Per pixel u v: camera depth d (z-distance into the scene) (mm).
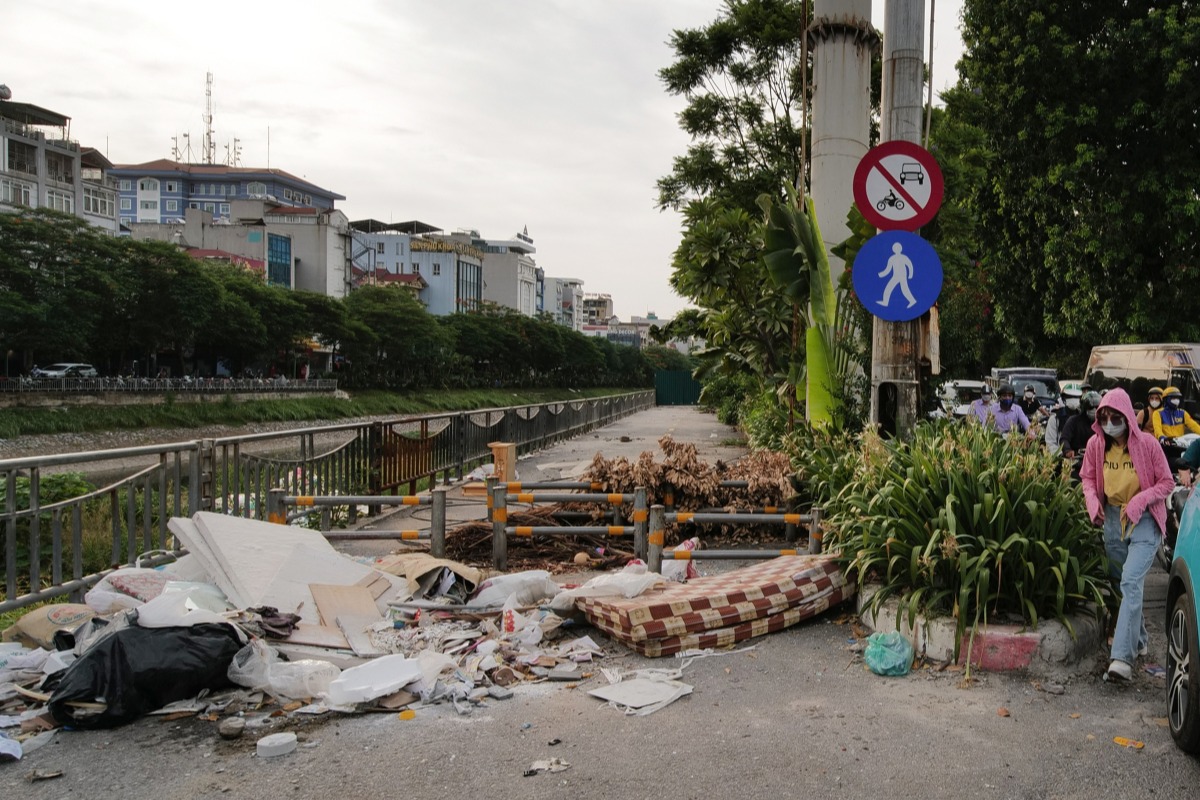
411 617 6023
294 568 6055
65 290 48469
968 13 24547
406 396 79062
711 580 6379
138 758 3951
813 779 3750
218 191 144250
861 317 9914
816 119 11773
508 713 4492
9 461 5777
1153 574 8211
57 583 6230
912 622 5176
